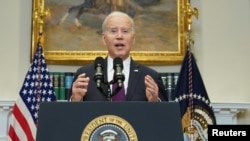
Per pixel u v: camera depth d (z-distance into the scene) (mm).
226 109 5809
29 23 6172
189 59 5629
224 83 6125
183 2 6242
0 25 6125
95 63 2801
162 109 2160
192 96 5480
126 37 3395
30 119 5188
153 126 2109
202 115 5441
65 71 6012
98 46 6086
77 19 6156
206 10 6309
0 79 5980
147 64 6047
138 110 2143
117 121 2102
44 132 2074
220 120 5844
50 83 5387
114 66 2713
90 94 3121
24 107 5215
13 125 5152
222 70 6156
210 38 6223
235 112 5836
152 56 6047
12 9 6191
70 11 6172
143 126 2104
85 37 6105
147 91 2879
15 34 6121
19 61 6055
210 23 6270
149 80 2900
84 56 5996
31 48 5977
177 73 5898
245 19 6289
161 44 6125
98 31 6137
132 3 6242
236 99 6098
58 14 6148
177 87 5535
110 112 2125
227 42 6223
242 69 6168
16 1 6211
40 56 5461
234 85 6125
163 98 3412
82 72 3330
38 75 5363
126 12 6207
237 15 6305
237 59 6191
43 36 6000
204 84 5949
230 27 6270
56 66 6020
